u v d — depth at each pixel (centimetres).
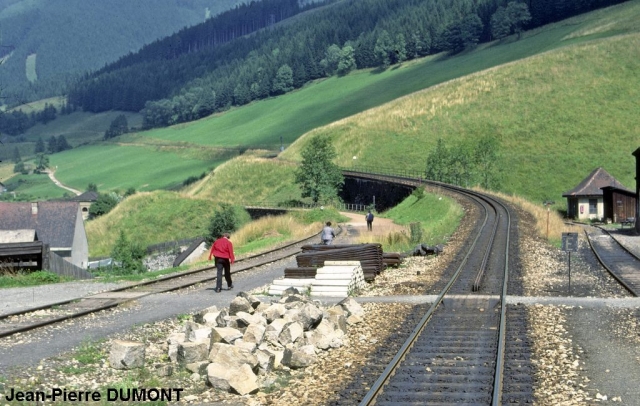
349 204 10288
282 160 12744
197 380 1263
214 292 2425
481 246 3631
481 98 14050
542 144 11881
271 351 1349
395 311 1905
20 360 1364
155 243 8269
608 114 12588
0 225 6831
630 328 1677
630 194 7806
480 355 1338
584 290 2341
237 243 5381
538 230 4722
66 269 3406
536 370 1247
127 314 1941
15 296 2427
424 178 9975
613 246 4300
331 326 1551
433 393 1083
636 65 14138
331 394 1110
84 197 15912
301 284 2353
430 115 13725
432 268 2906
